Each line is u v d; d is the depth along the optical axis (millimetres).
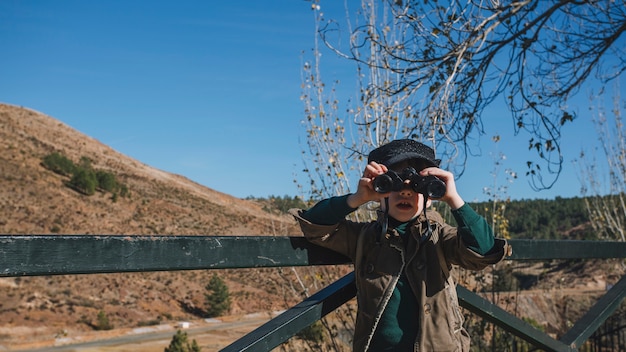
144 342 38562
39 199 68625
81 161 90875
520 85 6195
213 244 1616
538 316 10336
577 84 6609
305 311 1896
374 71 5867
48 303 45750
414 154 1915
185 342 26250
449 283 1919
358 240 1933
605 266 13898
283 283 7324
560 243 2824
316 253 1976
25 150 84188
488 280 7074
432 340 1821
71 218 67188
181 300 53438
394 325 1862
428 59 5770
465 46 5547
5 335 37875
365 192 1858
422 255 1888
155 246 1466
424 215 1864
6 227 59062
